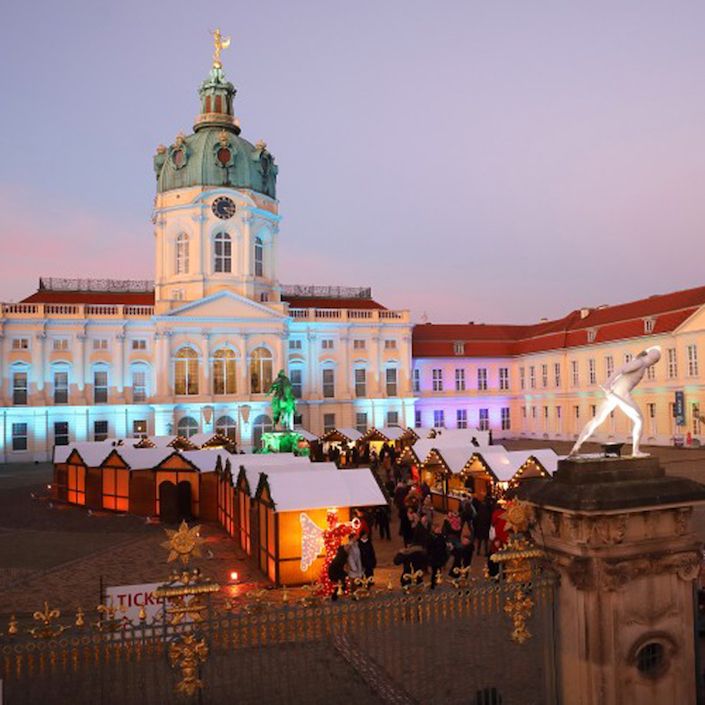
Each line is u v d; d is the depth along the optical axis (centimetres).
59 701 1069
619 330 6825
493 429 8119
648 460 1015
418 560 1786
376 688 1190
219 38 7431
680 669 996
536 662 1300
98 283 7338
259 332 6694
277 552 2128
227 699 1115
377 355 7331
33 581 2178
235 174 6988
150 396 6525
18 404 6225
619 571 965
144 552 2597
